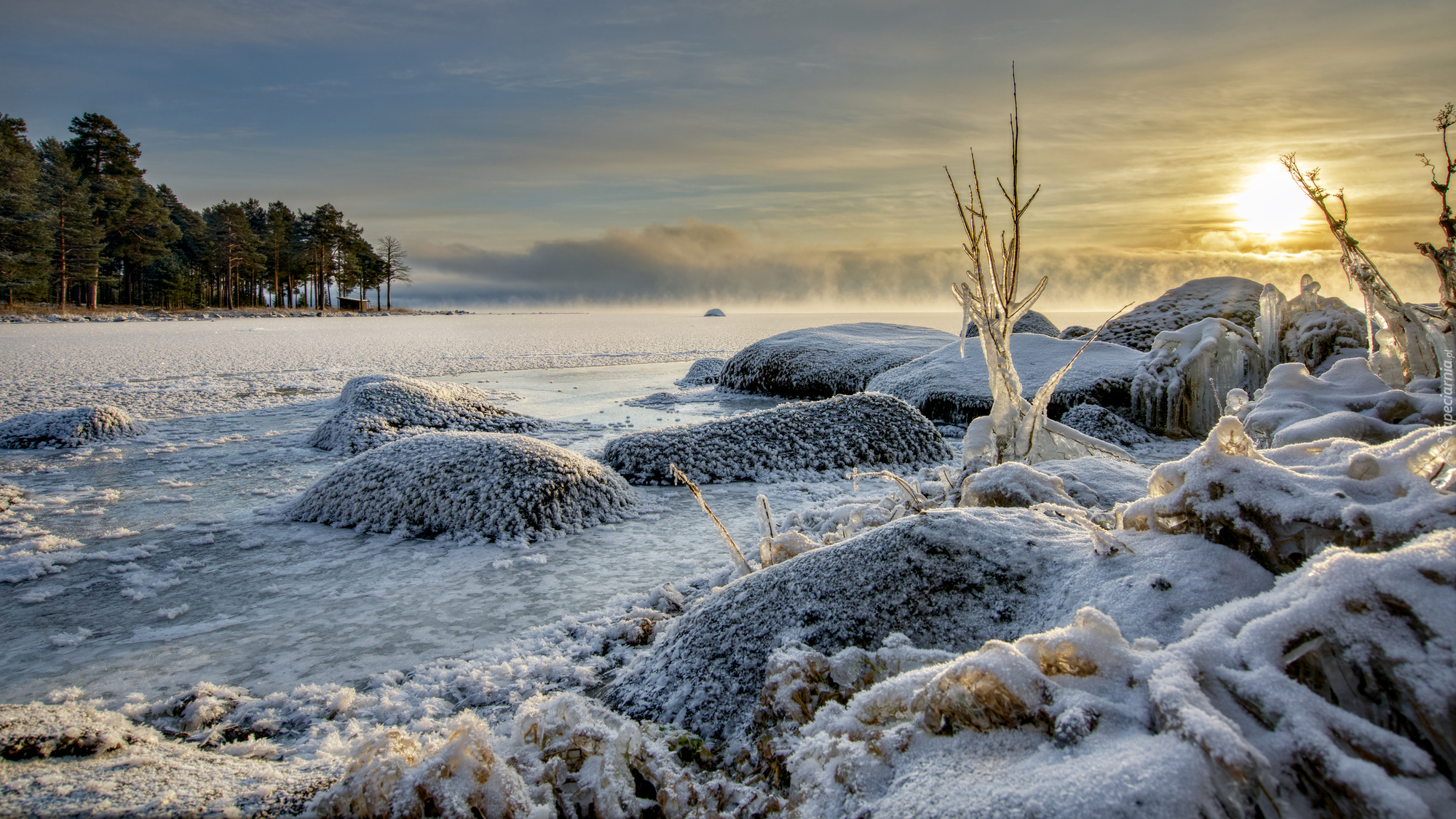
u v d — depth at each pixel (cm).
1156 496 267
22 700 352
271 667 385
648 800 224
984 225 530
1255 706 159
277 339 3834
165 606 470
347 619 447
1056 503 369
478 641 414
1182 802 139
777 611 292
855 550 298
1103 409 1035
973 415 1162
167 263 6862
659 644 329
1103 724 168
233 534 623
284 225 8056
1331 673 164
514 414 1268
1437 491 207
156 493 774
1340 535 212
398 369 2305
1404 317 577
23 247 5025
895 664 243
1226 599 217
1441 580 162
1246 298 1450
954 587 272
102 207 5822
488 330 5481
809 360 1689
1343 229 580
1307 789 146
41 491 779
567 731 241
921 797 169
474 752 210
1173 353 1069
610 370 2345
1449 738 146
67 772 230
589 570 532
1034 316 2133
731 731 264
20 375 1966
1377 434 432
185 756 267
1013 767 167
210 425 1243
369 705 339
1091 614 194
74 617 453
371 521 634
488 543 589
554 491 638
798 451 873
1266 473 237
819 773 198
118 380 1905
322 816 200
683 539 607
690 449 840
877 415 938
